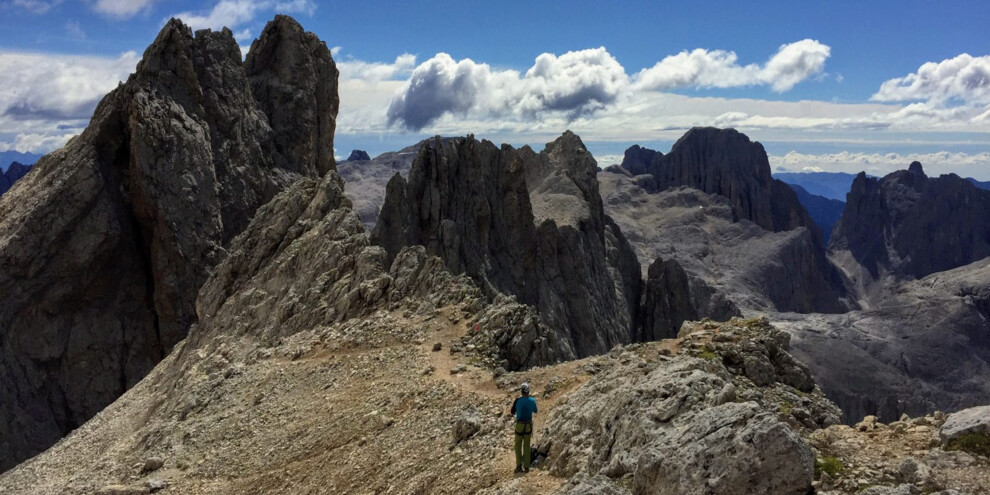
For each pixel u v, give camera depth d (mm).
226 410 43906
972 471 13695
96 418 63781
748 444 14461
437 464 25875
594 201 168750
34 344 99375
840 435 16562
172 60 113625
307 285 59781
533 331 39250
